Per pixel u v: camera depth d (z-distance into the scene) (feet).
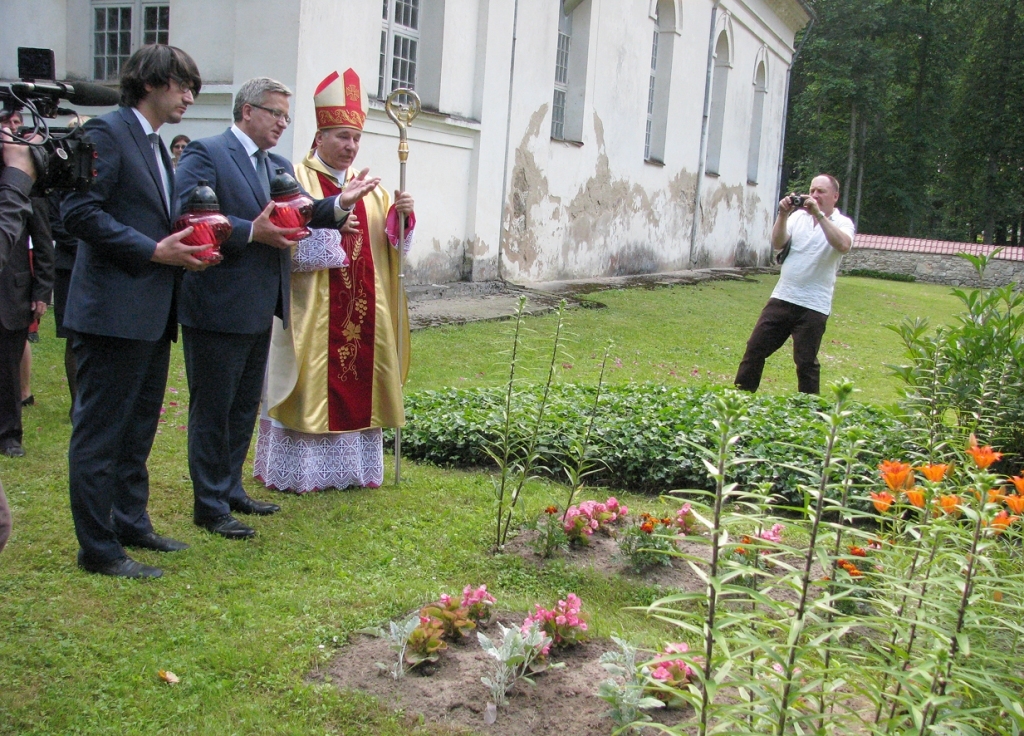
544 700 10.79
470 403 22.54
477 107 46.03
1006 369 17.42
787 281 25.12
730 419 8.38
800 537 16.24
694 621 13.11
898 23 150.82
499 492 15.65
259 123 15.15
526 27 49.83
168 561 14.05
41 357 27.55
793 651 7.93
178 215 13.61
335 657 11.62
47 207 18.94
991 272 102.17
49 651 11.28
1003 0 150.61
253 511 16.35
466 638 12.03
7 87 10.69
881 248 105.91
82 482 13.04
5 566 13.48
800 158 162.20
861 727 10.32
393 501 17.43
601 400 22.82
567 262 58.75
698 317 48.26
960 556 8.96
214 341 14.79
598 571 14.74
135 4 39.32
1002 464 17.52
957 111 156.97
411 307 40.06
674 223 74.79
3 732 9.80
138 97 13.16
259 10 34.83
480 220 47.57
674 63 70.23
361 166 39.06
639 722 8.89
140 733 9.96
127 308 12.71
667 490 19.27
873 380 34.63
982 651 8.84
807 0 144.97
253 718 10.28
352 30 37.22
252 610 12.66
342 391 17.60
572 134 58.34
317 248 16.55
